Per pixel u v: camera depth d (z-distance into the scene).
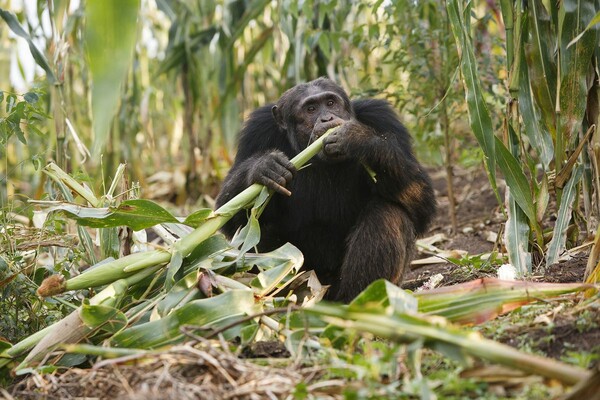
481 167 13.20
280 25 13.58
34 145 15.02
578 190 8.91
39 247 8.18
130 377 5.52
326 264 9.62
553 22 8.45
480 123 8.12
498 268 9.08
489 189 13.70
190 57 15.50
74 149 14.27
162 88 18.27
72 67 14.57
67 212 7.20
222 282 7.14
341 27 13.08
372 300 5.88
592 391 4.36
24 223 11.70
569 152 8.48
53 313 8.16
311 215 9.47
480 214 12.80
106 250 8.60
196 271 7.08
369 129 8.66
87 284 6.93
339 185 9.32
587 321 5.86
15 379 6.71
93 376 5.66
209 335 5.96
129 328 6.52
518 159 8.80
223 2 16.36
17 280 7.70
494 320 6.59
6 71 17.30
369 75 12.52
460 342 4.72
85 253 8.74
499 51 14.24
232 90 15.50
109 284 7.12
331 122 8.93
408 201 8.84
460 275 9.05
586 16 8.02
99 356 6.38
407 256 8.79
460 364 5.21
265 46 16.64
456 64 11.77
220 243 7.50
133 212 7.24
